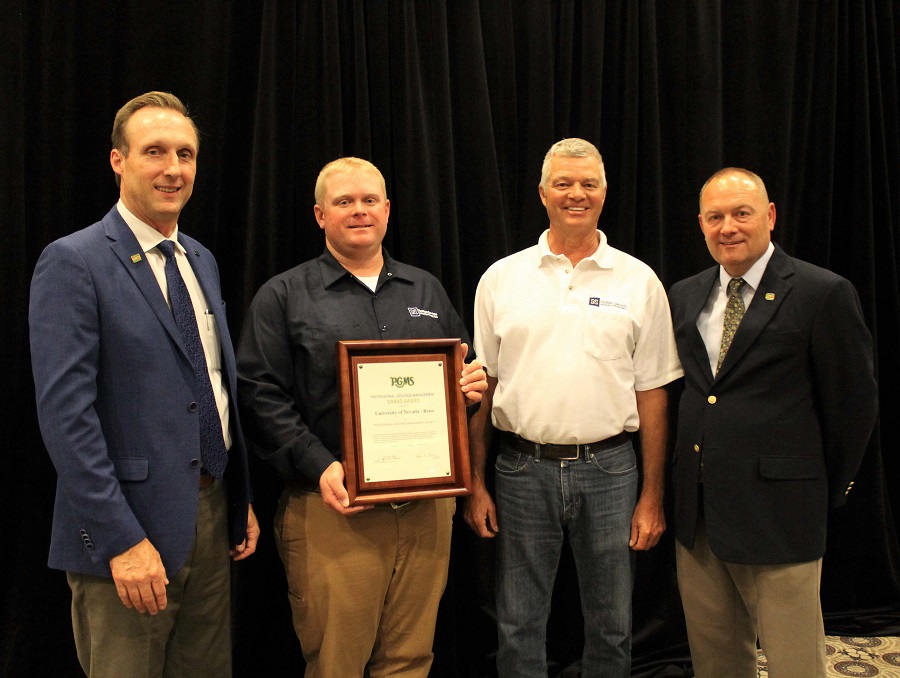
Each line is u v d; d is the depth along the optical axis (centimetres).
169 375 152
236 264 222
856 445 178
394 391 174
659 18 265
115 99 210
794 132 282
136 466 147
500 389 203
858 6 284
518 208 255
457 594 246
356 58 230
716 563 190
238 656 221
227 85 221
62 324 142
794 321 176
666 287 267
